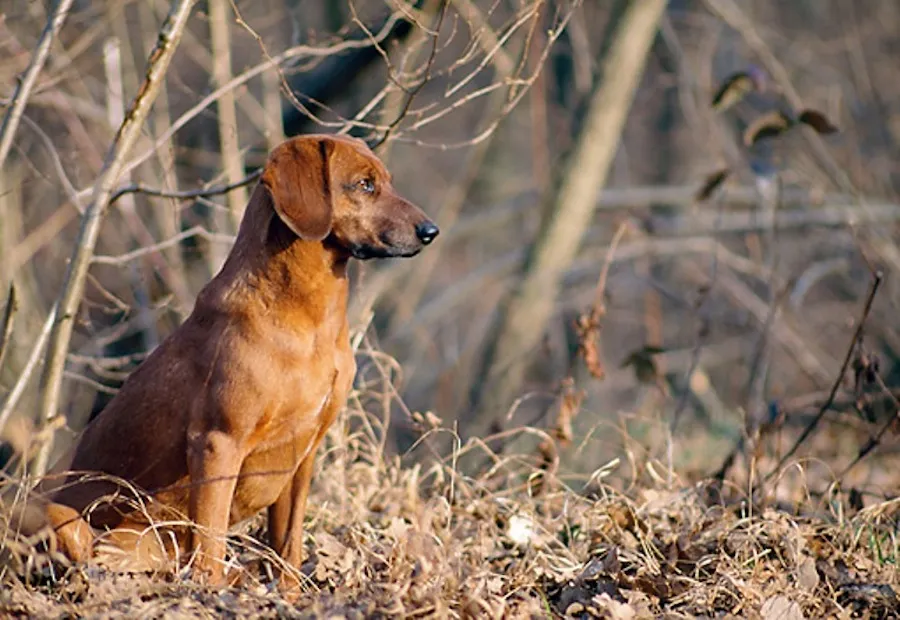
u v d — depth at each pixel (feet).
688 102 68.49
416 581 24.16
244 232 26.73
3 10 47.06
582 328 37.04
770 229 62.28
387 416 35.27
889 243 61.00
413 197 91.25
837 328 70.38
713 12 63.10
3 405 29.37
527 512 30.63
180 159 49.39
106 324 51.98
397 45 36.52
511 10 63.57
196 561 25.70
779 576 26.03
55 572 26.03
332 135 27.66
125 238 54.13
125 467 27.32
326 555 27.96
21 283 43.47
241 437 26.02
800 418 53.01
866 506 33.78
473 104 90.38
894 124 77.92
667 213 75.46
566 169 55.83
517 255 61.62
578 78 69.62
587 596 25.91
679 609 25.09
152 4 48.24
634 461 33.60
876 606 25.73
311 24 61.77
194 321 26.99
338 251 27.02
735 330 71.00
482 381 55.98
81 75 50.80
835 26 90.12
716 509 30.40
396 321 62.39
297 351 26.09
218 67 41.11
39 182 48.73
